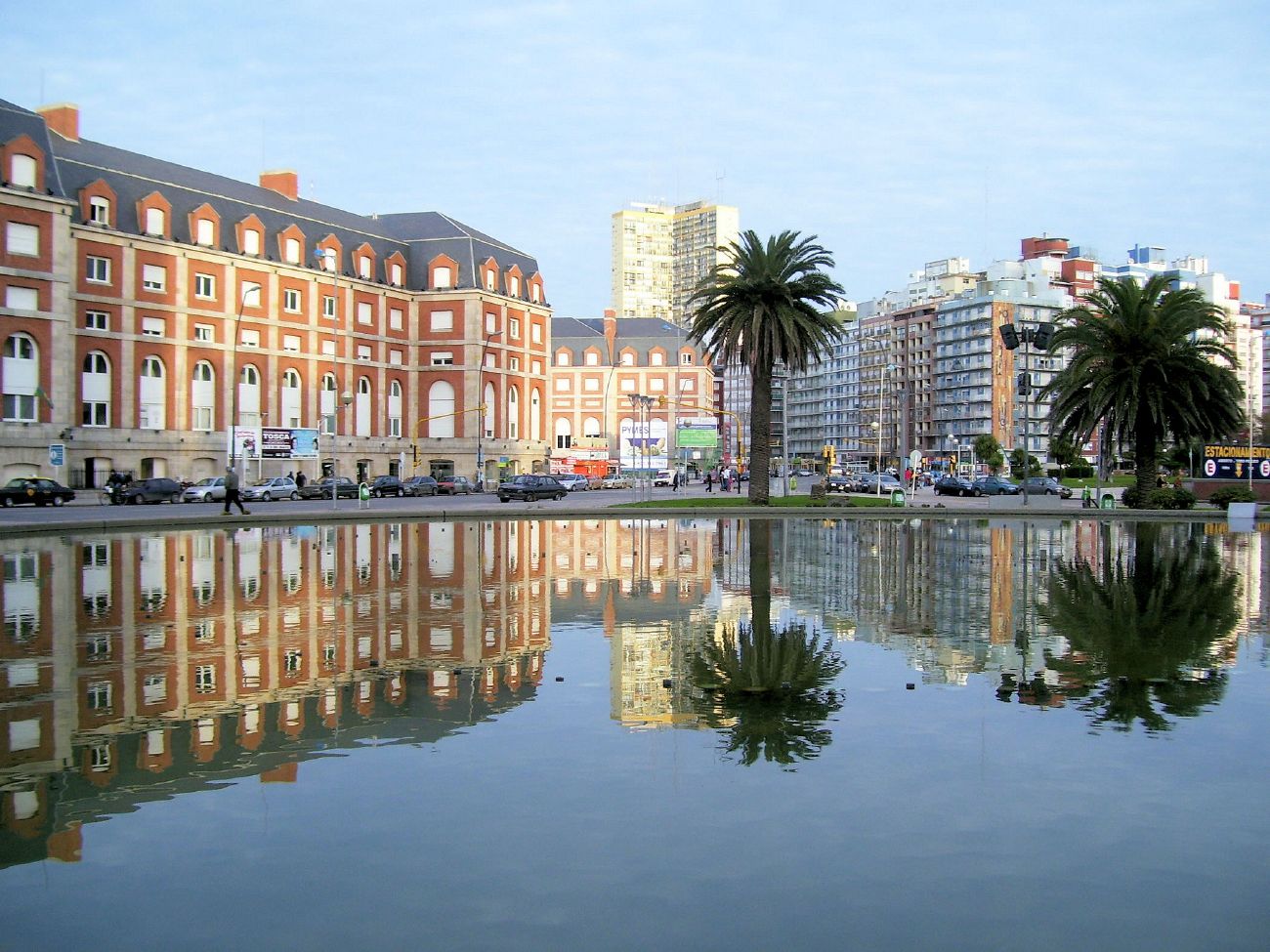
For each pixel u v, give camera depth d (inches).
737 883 199.3
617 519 1659.7
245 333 2901.1
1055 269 6397.6
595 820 231.1
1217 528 1531.7
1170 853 215.8
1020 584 695.7
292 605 569.0
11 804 240.8
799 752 284.7
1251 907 191.0
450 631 482.9
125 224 2603.3
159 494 2279.8
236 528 1380.4
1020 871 206.1
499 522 1557.6
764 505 1905.8
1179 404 1948.8
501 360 3570.4
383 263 3363.7
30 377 2335.1
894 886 198.8
